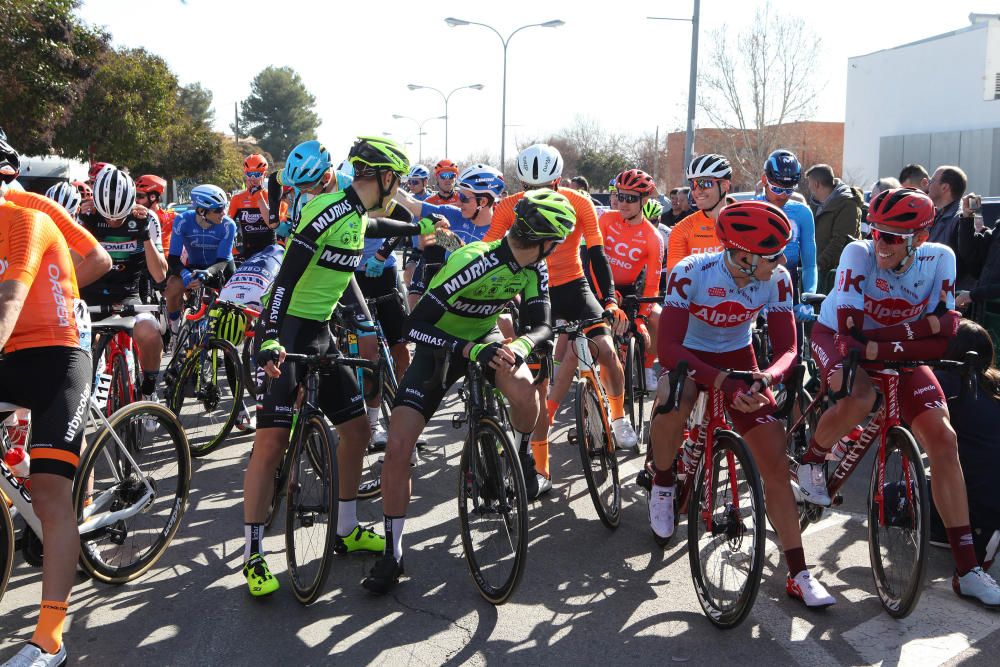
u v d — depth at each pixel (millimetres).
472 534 3410
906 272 3371
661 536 3771
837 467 3676
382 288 5293
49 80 17219
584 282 4844
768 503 3268
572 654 2945
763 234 2982
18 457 3129
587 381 4090
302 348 3480
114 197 4555
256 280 5254
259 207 6844
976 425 3438
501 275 3307
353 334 4996
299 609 3279
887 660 2873
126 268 5008
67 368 2965
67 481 2885
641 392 5359
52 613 2791
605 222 5598
